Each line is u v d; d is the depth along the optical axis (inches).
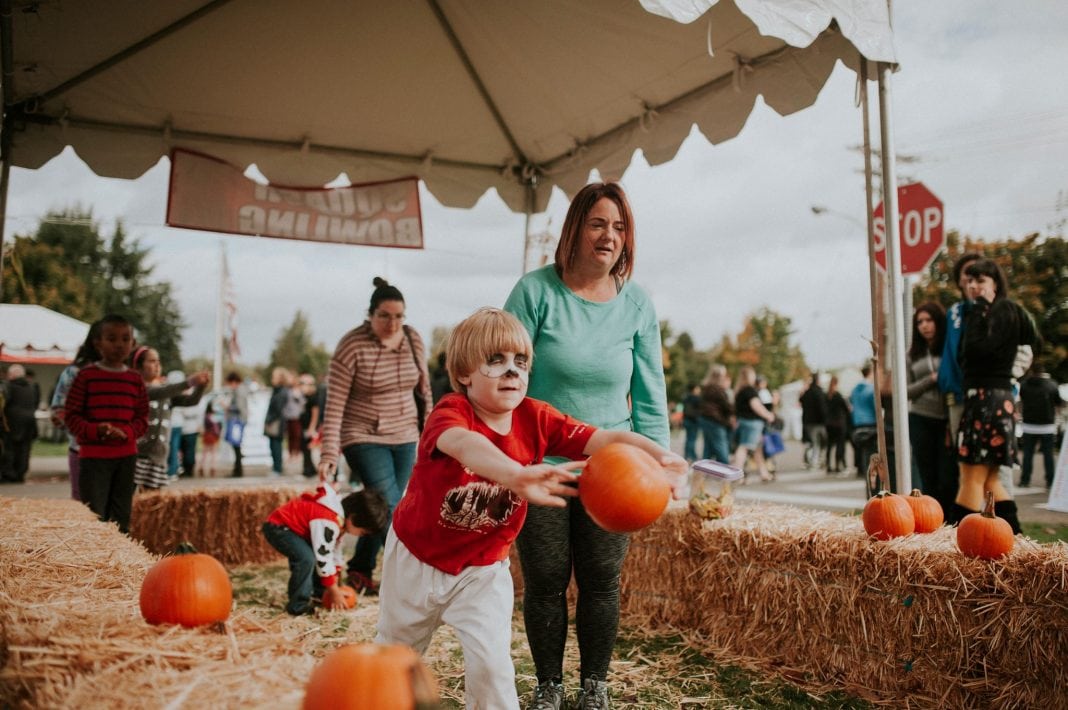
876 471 144.3
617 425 115.6
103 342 190.5
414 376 188.4
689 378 2421.3
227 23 174.2
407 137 231.5
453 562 89.5
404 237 243.0
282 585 205.2
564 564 111.1
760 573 142.6
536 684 120.2
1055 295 907.4
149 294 1994.3
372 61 192.9
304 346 3565.5
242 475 604.7
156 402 248.4
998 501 189.2
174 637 64.3
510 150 240.7
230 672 56.5
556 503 68.5
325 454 179.3
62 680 55.4
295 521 174.7
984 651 112.2
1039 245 930.1
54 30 168.6
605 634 112.3
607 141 213.5
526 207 249.9
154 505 228.1
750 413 519.8
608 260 114.2
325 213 233.6
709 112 178.4
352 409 184.1
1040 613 106.5
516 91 207.6
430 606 90.4
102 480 188.4
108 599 79.5
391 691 46.6
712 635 150.6
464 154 242.8
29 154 200.4
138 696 51.5
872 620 125.3
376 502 178.4
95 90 194.9
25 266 1558.8
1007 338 182.2
